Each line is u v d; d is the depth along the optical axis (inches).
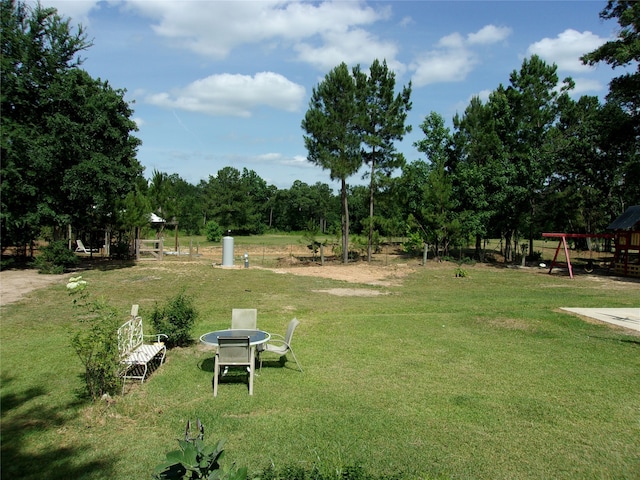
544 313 460.1
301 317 456.8
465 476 163.2
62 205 823.7
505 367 294.2
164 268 912.9
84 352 225.0
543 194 1280.8
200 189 3459.6
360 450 180.7
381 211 1678.2
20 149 738.2
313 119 1028.5
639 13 890.1
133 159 962.1
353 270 970.1
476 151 1246.9
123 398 232.4
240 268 953.5
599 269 1045.8
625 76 955.3
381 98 1115.9
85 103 805.9
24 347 330.0
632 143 1081.4
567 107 1400.1
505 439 193.0
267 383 260.7
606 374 281.3
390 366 295.1
